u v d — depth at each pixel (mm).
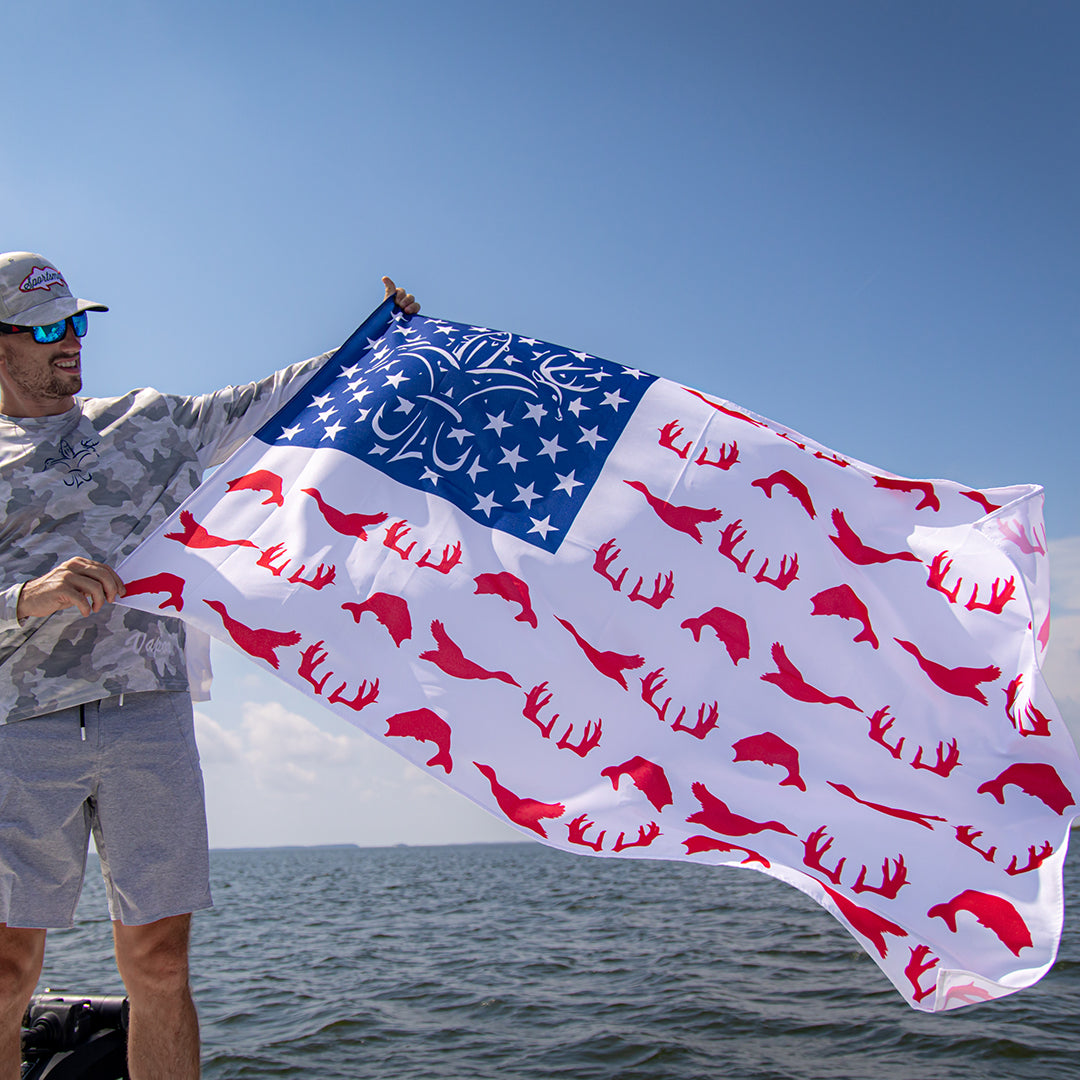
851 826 2867
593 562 3248
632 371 3711
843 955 10734
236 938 15359
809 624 3236
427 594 3062
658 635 3170
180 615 2760
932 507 3402
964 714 3068
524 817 2826
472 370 3621
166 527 2891
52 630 2596
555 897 21703
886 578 3303
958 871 2760
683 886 23859
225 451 3354
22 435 2771
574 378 3625
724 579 3285
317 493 3137
